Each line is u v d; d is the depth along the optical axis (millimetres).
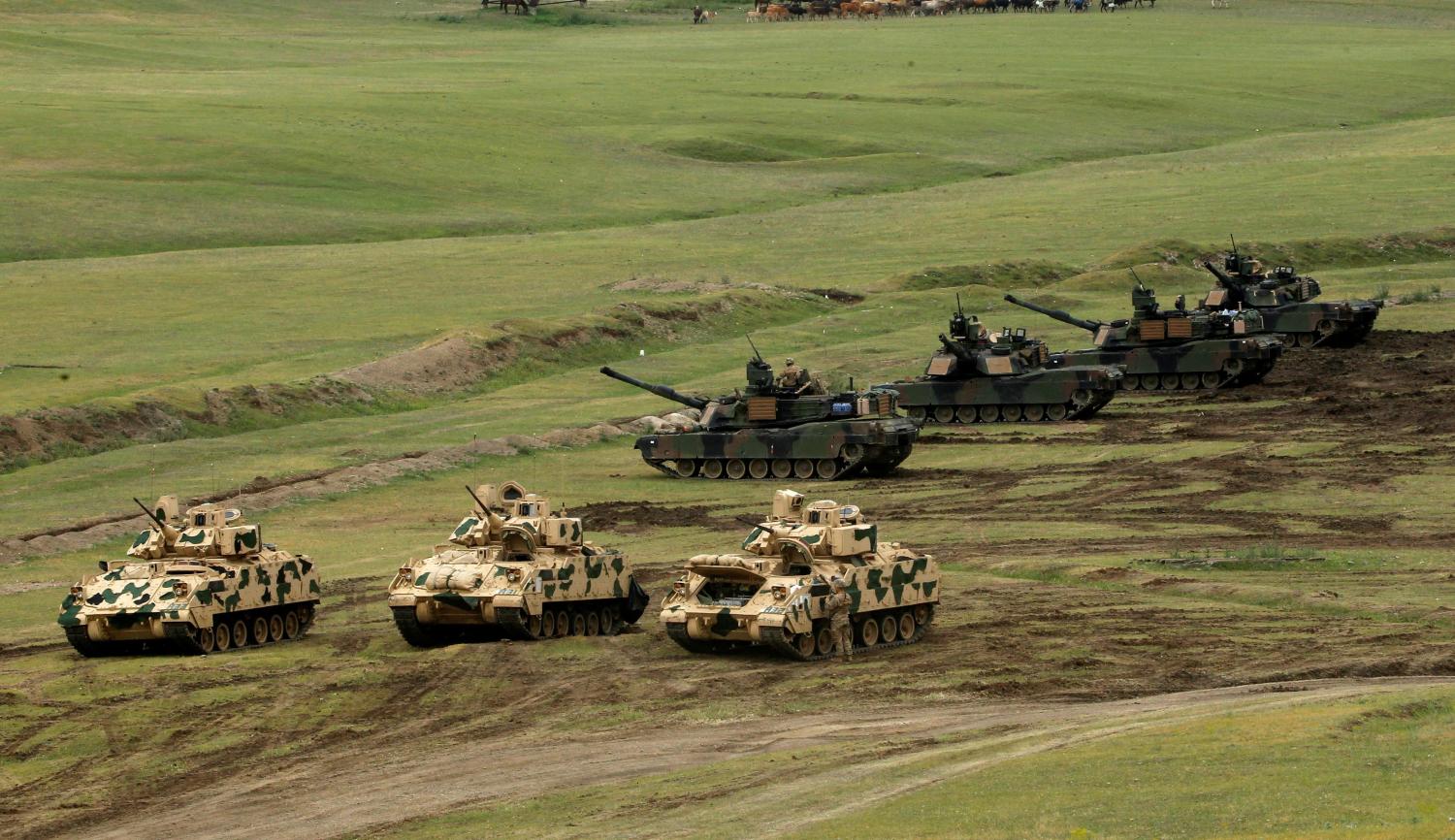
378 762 56156
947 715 57406
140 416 138875
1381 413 136250
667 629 70750
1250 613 73062
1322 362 164500
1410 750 42750
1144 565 85938
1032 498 112750
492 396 161500
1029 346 151250
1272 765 42125
